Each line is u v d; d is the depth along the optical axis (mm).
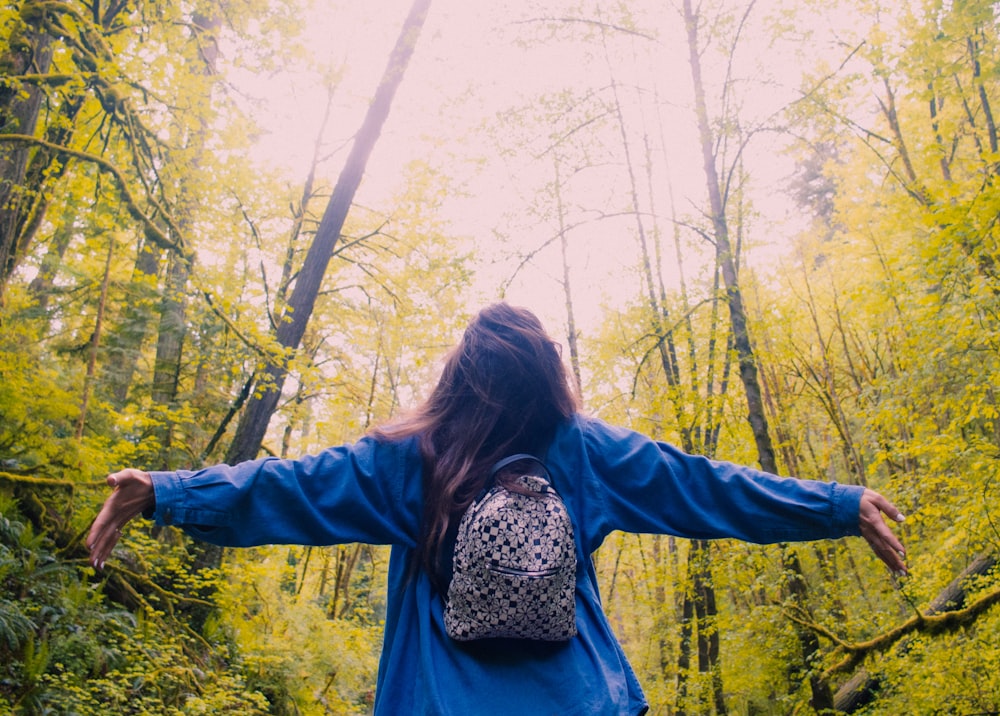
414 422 1382
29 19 6312
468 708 1192
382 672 1329
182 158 7266
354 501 1314
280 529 1287
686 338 9273
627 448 1428
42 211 8117
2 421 7305
